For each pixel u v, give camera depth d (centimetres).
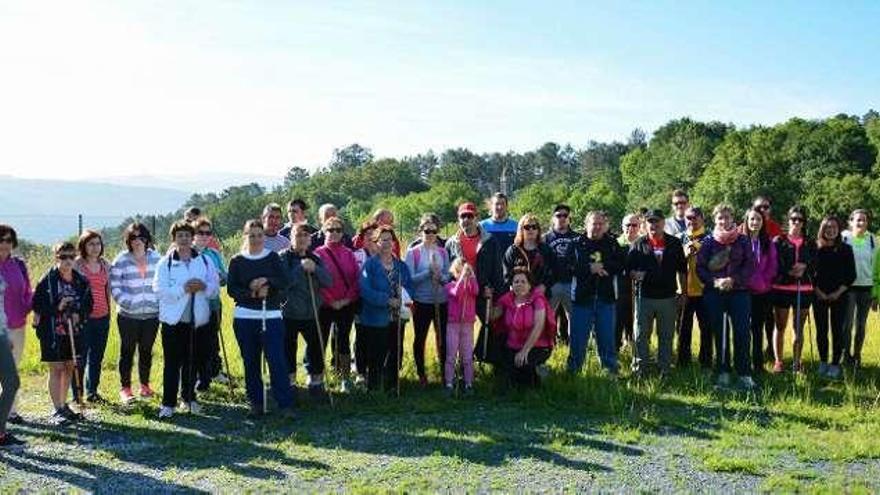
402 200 9731
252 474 684
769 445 770
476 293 981
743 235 1009
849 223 1121
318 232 1067
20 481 663
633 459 730
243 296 858
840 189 7200
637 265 1031
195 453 741
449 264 1023
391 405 916
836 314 1061
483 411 901
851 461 729
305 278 942
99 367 929
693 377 1029
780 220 7006
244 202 10644
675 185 10062
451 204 9231
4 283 784
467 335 980
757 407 905
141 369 947
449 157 18125
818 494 639
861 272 1077
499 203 1111
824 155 8756
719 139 11250
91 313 900
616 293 1059
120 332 926
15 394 757
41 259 1975
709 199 7475
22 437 788
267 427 829
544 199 9262
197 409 883
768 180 7144
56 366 841
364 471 693
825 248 1062
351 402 930
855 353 1105
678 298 1110
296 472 690
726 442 770
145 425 834
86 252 913
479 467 705
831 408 903
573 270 1030
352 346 1152
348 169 15950
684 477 683
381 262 962
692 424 841
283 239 1033
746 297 998
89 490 645
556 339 1201
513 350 972
